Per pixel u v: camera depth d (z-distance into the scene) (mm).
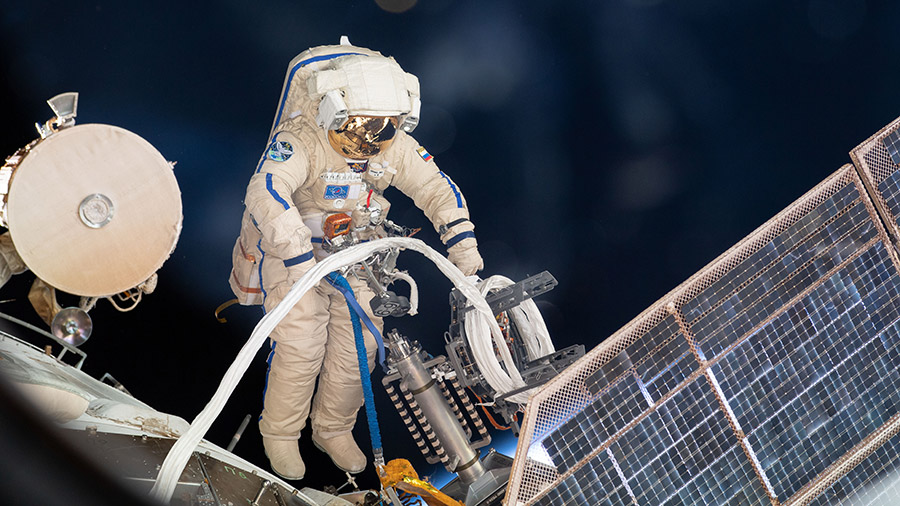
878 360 12789
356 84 14430
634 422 11414
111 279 10789
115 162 10375
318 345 15672
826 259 12453
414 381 14031
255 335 11969
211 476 11000
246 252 16875
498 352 14281
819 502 12312
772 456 12031
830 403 12469
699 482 11680
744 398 11938
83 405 9641
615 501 11273
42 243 10133
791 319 12242
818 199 12477
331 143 15039
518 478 10922
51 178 10031
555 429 11133
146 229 10758
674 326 11680
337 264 13125
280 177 14703
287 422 16234
